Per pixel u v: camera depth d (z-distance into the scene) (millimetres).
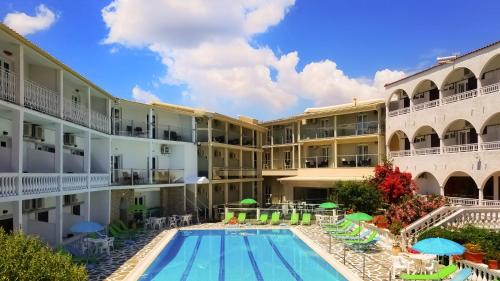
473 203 26703
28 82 18312
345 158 42312
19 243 8859
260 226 32000
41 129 22656
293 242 26656
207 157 39438
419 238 20062
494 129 27188
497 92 24922
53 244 20281
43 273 8352
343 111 40875
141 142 34781
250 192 47469
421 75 32125
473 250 16219
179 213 35969
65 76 22938
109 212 28422
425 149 31531
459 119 28000
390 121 35844
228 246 25359
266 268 19828
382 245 23688
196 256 22578
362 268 18484
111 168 29906
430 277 14422
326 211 33781
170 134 36469
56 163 20609
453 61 28641
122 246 23656
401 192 30000
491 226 22766
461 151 28250
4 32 15750
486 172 25500
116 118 32844
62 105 21219
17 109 16812
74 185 22562
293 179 42562
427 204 25094
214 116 38781
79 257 19906
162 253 22953
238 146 43125
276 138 50156
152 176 33594
